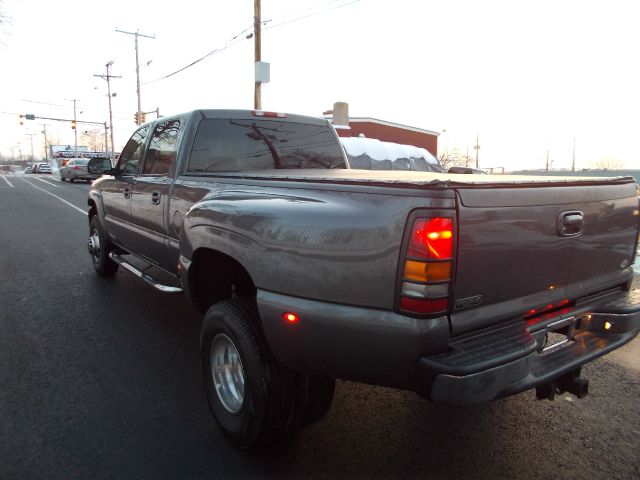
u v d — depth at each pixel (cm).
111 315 529
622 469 281
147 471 273
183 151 409
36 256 832
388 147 2083
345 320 228
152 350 438
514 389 234
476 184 223
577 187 271
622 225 306
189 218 331
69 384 374
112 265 669
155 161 464
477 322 231
